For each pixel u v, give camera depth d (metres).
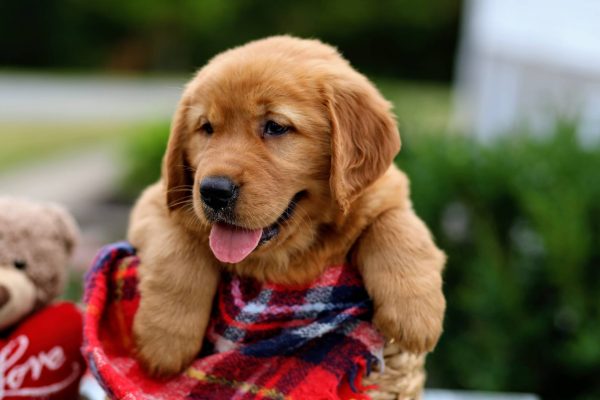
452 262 1.49
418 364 0.92
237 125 0.91
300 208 0.91
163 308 0.90
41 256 0.98
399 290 0.89
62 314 0.98
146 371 0.90
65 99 6.71
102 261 0.93
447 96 7.18
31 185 3.26
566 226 1.32
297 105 0.90
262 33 10.23
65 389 0.98
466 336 1.47
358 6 9.97
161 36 10.66
